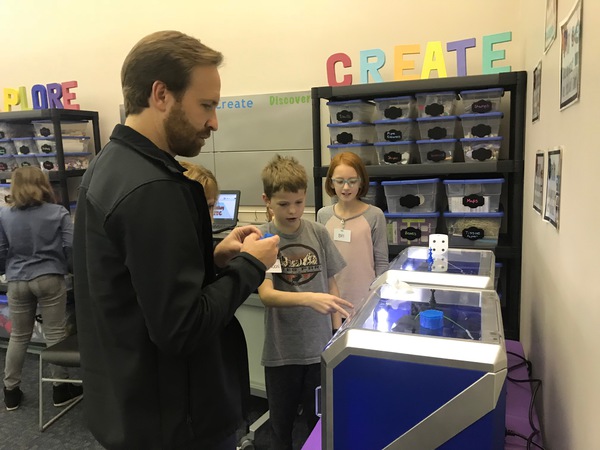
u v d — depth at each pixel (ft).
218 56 3.05
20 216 8.80
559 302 4.19
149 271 2.74
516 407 4.89
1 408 9.01
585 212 3.23
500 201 8.85
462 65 8.12
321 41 10.04
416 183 8.20
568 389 3.77
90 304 3.18
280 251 5.59
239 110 10.92
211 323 2.90
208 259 3.36
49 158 10.98
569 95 3.71
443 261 5.15
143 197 2.77
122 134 3.04
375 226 7.10
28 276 8.89
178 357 2.94
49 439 7.98
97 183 2.94
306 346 5.54
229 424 3.45
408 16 9.28
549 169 4.73
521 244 7.66
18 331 8.98
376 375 3.09
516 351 6.32
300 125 10.44
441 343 2.99
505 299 8.54
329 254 5.90
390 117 8.21
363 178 7.09
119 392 3.05
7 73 13.12
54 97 11.75
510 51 8.66
